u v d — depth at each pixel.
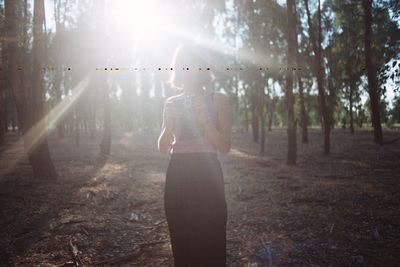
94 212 6.70
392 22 8.91
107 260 4.34
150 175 11.31
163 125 2.66
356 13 19.62
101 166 13.71
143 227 5.75
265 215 6.29
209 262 2.56
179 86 2.67
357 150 18.62
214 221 2.55
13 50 9.72
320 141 27.59
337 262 4.19
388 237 4.96
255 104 29.08
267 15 19.94
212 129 2.51
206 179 2.55
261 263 4.21
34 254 4.57
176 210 2.57
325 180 9.89
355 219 5.88
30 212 6.63
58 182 9.73
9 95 20.86
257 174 11.29
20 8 11.39
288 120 13.76
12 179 10.09
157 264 4.26
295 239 4.99
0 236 5.24
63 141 33.00
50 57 19.53
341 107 43.91
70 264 4.25
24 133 10.06
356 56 21.22
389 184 8.98
